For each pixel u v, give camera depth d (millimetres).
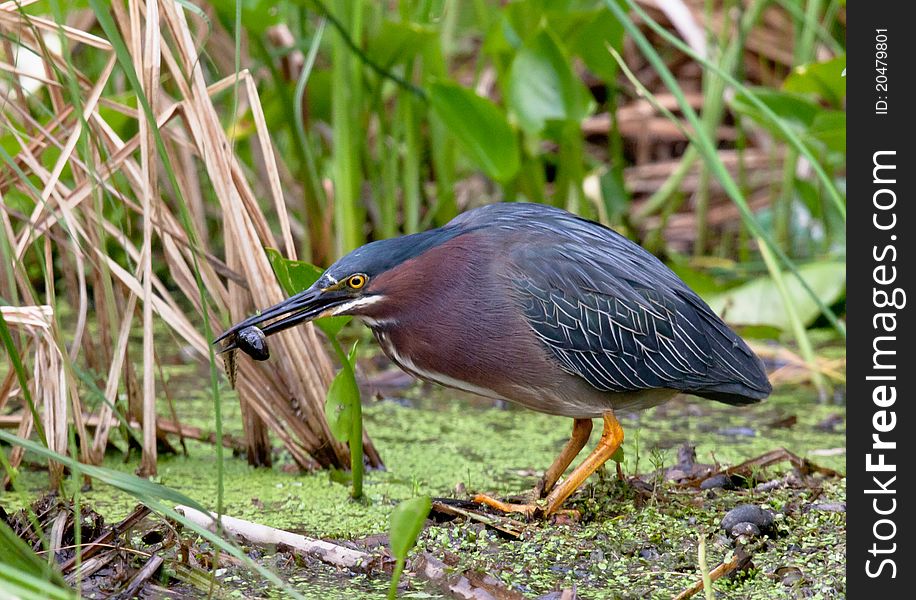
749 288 14797
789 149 16484
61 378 9367
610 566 7938
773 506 8906
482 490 9797
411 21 15148
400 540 6270
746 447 11258
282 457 10820
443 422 12219
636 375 9047
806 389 13727
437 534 8438
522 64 13281
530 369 8953
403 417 12406
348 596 7516
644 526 8531
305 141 14391
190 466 10461
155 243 16172
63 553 7848
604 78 14953
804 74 13789
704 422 12336
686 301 9273
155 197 9523
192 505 6727
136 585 7426
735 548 8117
